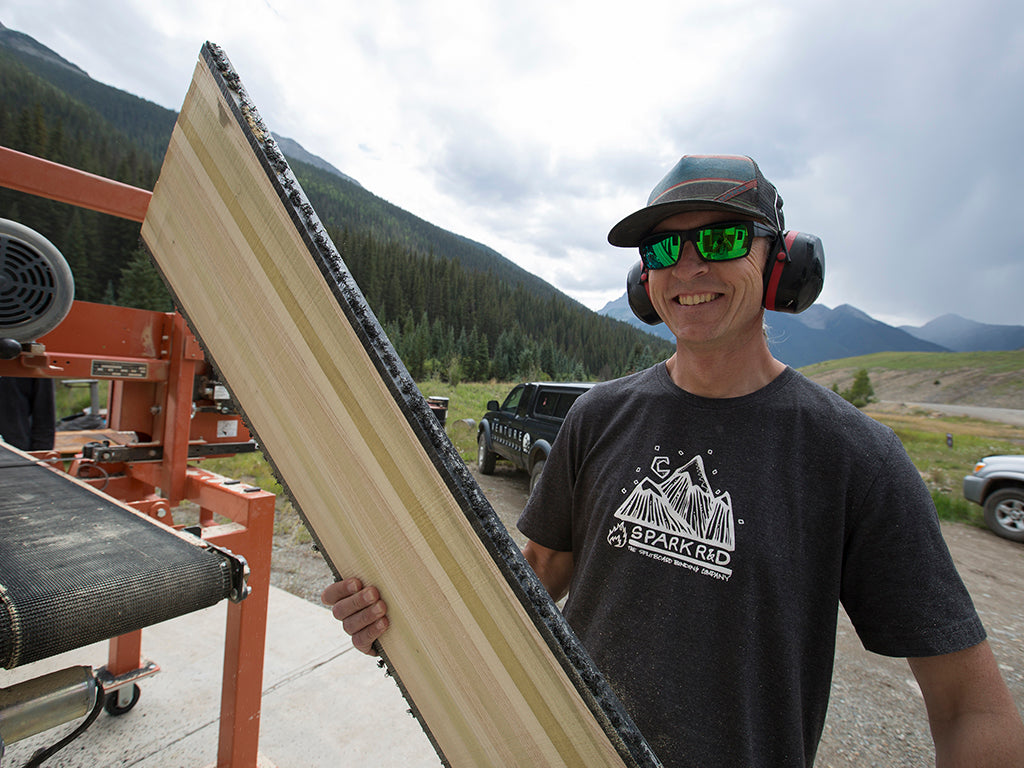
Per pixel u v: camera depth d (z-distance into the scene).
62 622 0.57
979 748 0.66
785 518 0.81
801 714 0.78
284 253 0.58
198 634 2.50
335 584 0.63
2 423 2.21
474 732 0.55
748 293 0.86
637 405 1.01
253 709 1.43
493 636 0.51
